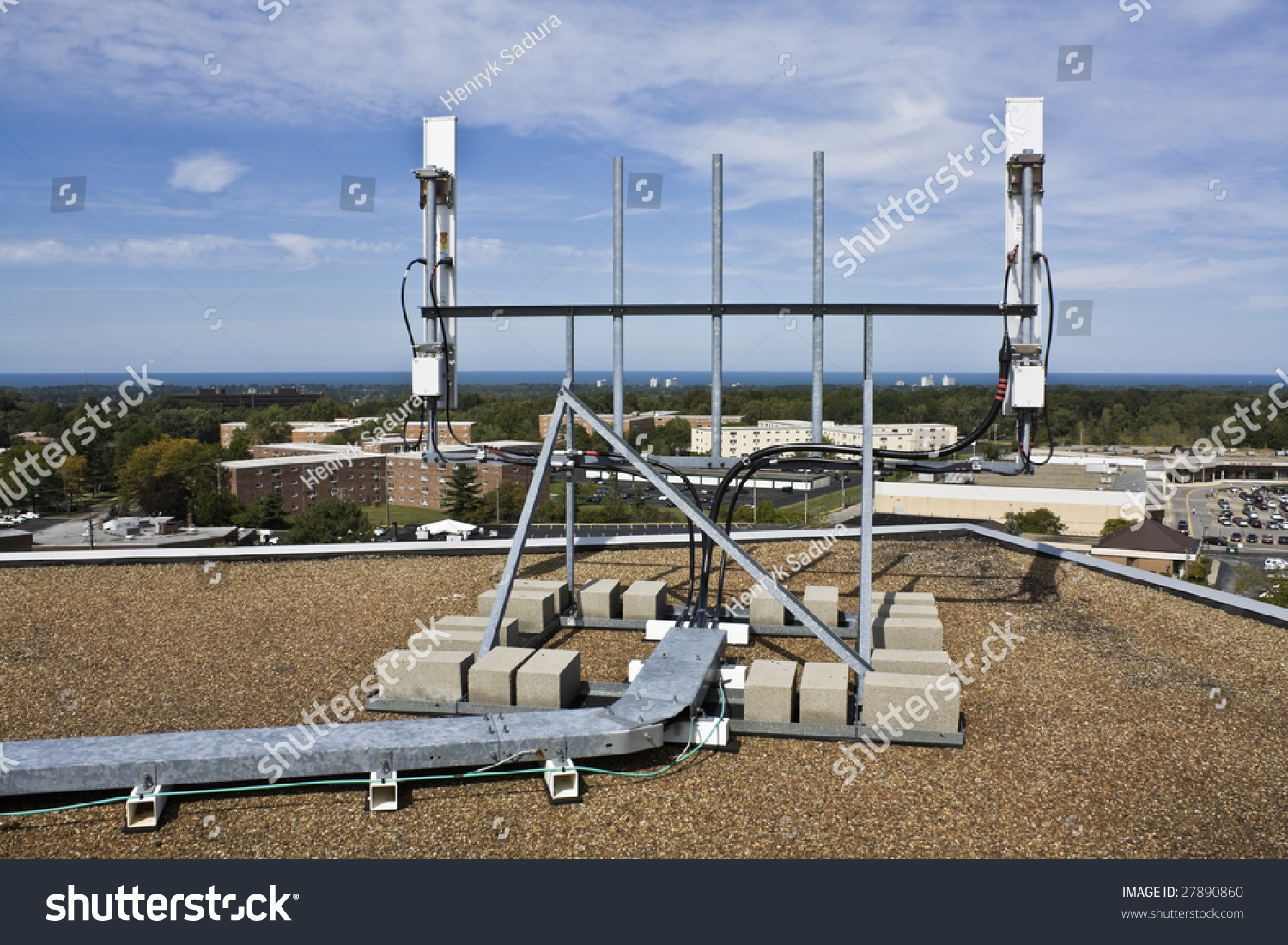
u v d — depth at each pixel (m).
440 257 7.73
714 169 7.34
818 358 7.25
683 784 4.85
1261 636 7.59
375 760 4.61
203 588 9.36
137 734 5.13
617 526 42.00
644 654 7.23
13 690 6.43
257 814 4.55
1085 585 9.41
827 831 4.32
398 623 8.12
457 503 51.12
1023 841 4.22
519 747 4.69
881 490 40.97
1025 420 6.94
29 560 10.19
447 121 7.62
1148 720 5.77
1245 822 4.41
